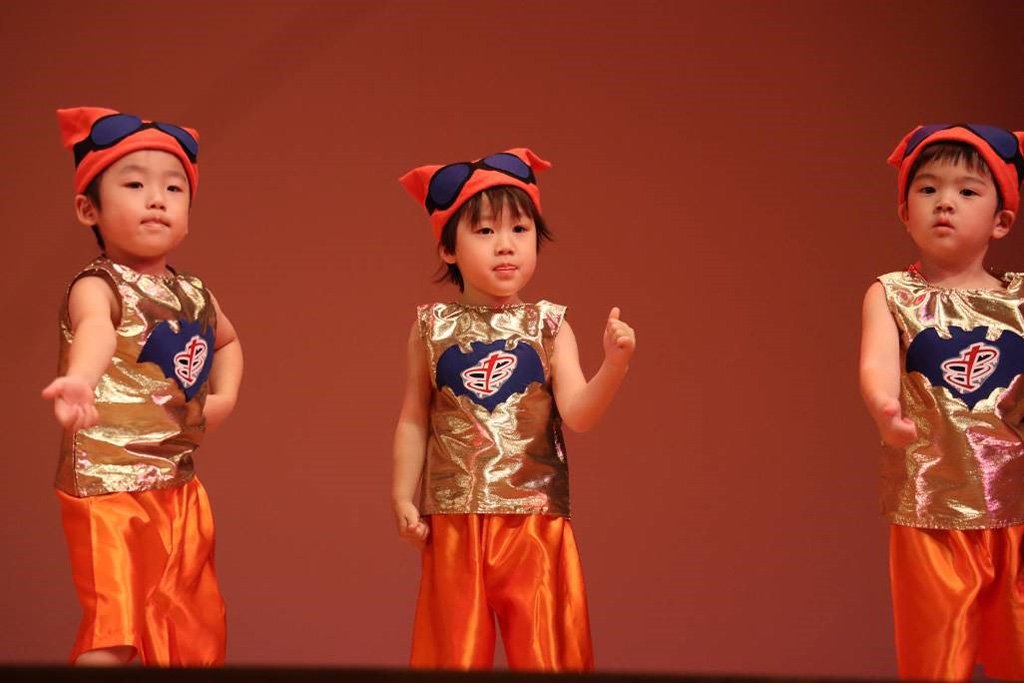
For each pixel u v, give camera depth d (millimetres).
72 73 12859
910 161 9062
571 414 8953
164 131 9031
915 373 8797
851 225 13039
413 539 9164
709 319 13047
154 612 8562
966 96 12984
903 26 13062
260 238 12977
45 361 12773
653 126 13117
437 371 9312
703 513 12945
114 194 8828
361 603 12773
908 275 9055
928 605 8508
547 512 9125
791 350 13031
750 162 13102
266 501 12820
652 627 12859
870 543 12922
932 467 8695
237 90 12977
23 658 12531
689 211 13094
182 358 8906
